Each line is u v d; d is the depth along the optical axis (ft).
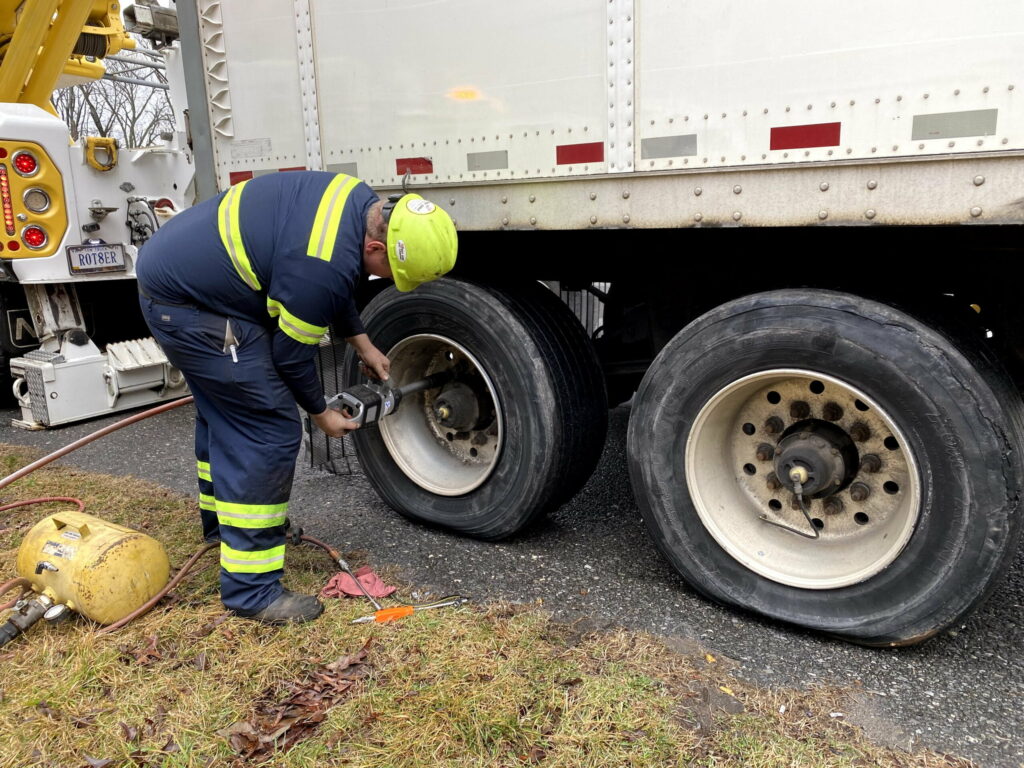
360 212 7.72
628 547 10.28
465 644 7.78
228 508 8.18
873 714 6.76
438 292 9.98
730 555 8.32
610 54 7.80
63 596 8.11
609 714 6.69
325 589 9.03
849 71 6.64
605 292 12.46
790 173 7.08
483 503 10.19
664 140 7.64
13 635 7.89
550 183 8.45
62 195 16.75
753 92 7.11
